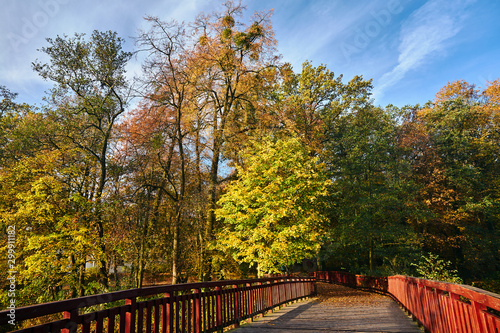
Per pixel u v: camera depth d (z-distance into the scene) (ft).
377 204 87.61
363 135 98.78
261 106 78.59
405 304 32.78
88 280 54.54
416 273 86.89
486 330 10.96
